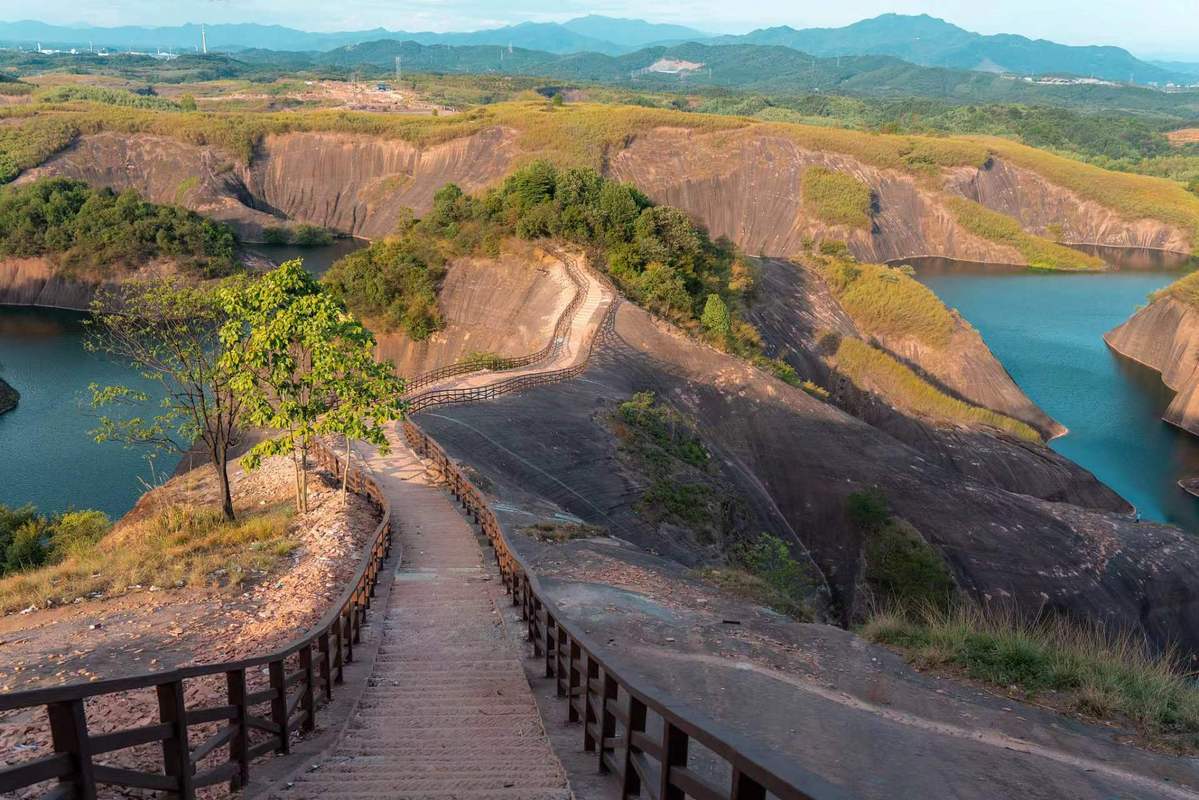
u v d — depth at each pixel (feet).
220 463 81.25
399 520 78.74
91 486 166.71
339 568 57.77
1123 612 132.46
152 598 53.47
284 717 26.14
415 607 52.85
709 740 11.66
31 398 218.38
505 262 227.81
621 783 20.20
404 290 233.35
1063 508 163.63
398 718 32.14
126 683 15.15
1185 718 30.37
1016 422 241.55
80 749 14.03
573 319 190.08
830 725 29.07
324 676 33.83
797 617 56.18
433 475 96.78
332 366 73.56
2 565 95.25
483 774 24.53
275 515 77.15
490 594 55.98
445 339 223.71
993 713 31.22
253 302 73.56
